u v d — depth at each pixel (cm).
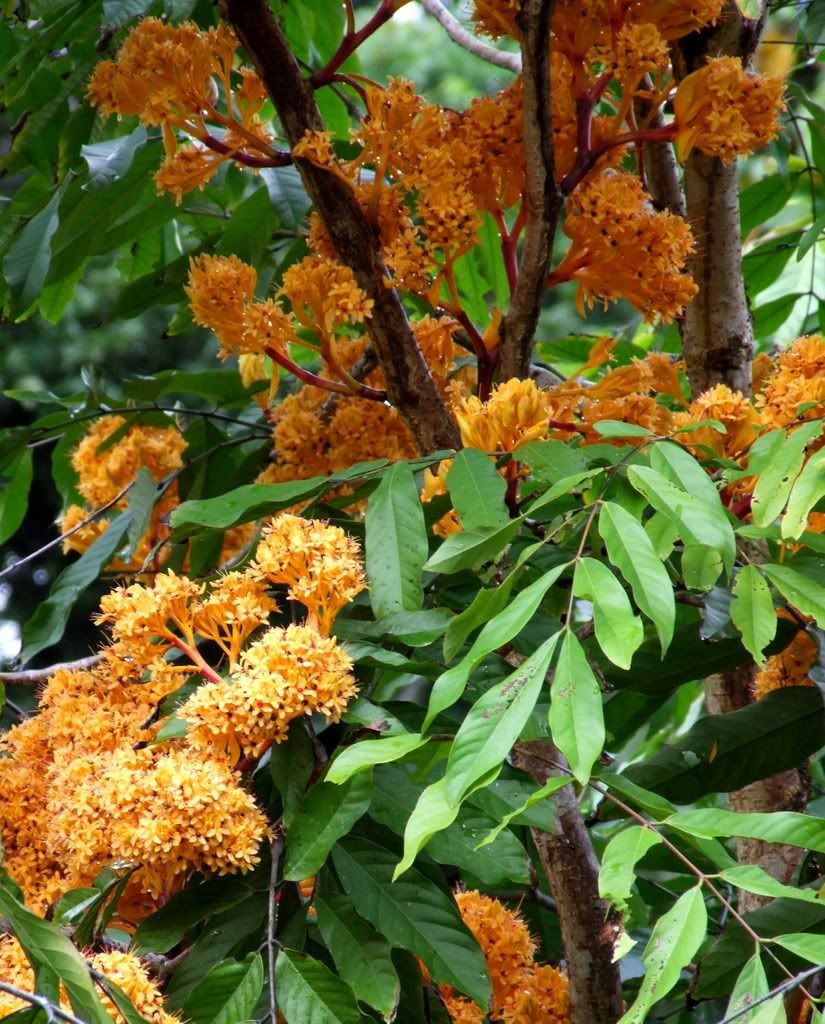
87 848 390
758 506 394
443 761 401
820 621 385
